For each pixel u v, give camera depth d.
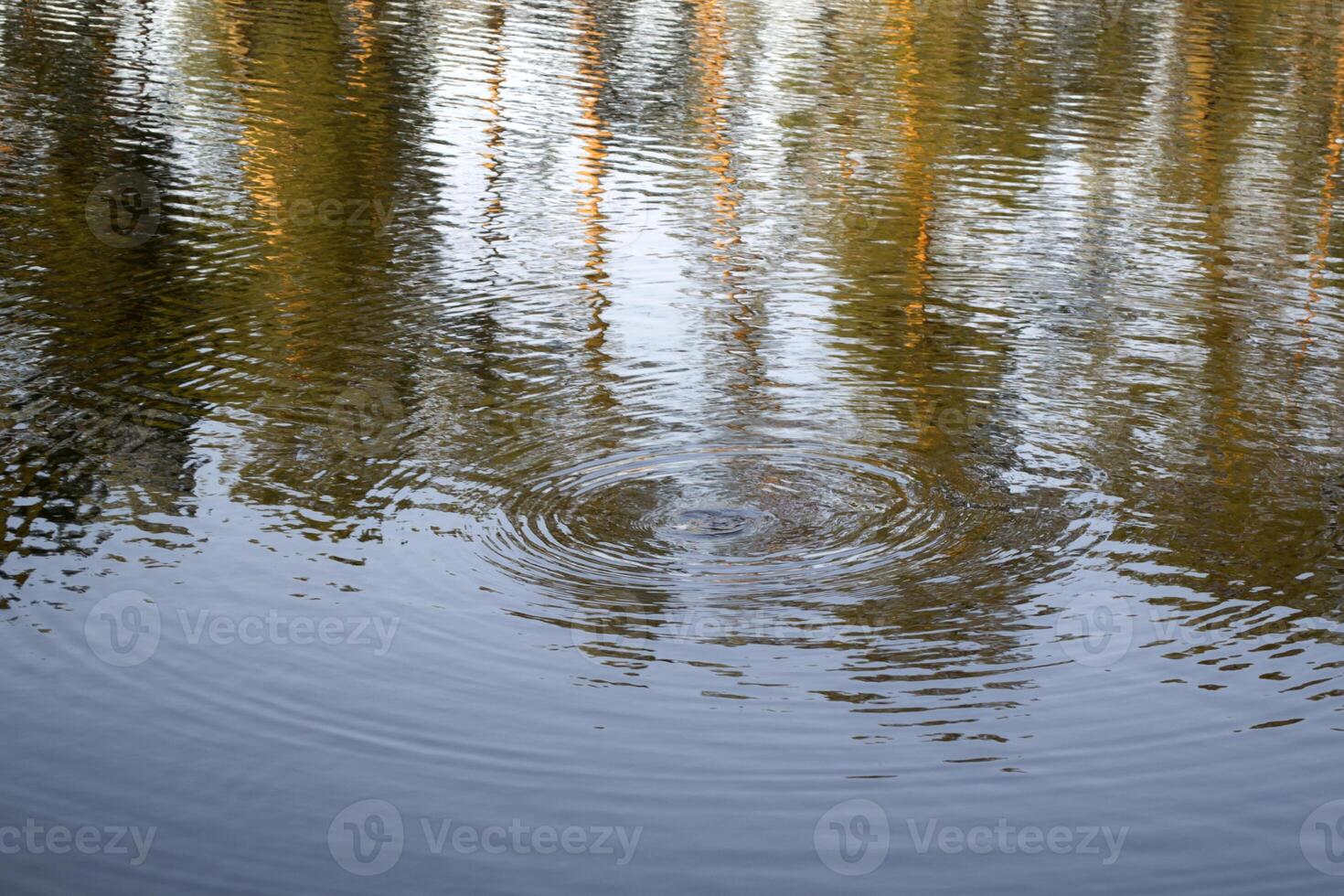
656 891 5.20
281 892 5.13
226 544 7.66
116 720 6.10
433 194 15.10
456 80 20.45
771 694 6.46
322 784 5.73
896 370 10.76
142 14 23.91
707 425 9.62
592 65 21.89
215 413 9.43
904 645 6.91
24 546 7.52
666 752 6.02
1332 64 24.30
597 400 9.99
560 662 6.66
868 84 21.47
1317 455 9.34
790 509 8.41
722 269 13.09
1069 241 14.34
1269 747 6.12
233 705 6.23
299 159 16.12
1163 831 5.57
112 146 16.11
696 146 17.55
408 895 5.14
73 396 9.56
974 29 26.22
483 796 5.69
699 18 26.39
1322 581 7.59
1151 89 21.83
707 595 7.36
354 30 23.50
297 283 12.23
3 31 21.78
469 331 11.28
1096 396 10.33
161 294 11.73
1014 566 7.72
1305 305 12.59
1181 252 14.08
